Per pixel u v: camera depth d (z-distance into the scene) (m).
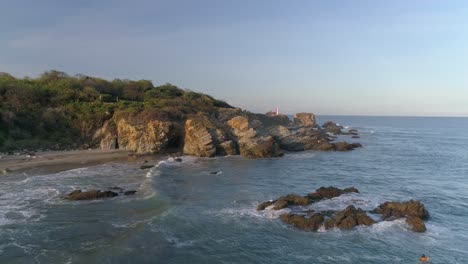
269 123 119.31
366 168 53.19
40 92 69.56
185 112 74.38
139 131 62.19
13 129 58.00
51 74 88.44
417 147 86.56
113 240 21.89
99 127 67.19
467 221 28.38
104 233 23.23
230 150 63.53
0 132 55.62
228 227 25.44
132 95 89.06
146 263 19.39
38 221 25.42
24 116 61.84
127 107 71.31
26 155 51.81
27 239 22.11
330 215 27.77
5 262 18.86
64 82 79.88
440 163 59.97
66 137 63.81
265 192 36.22
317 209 29.80
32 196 31.92
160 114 65.50
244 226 25.70
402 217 27.45
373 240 23.66
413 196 36.00
